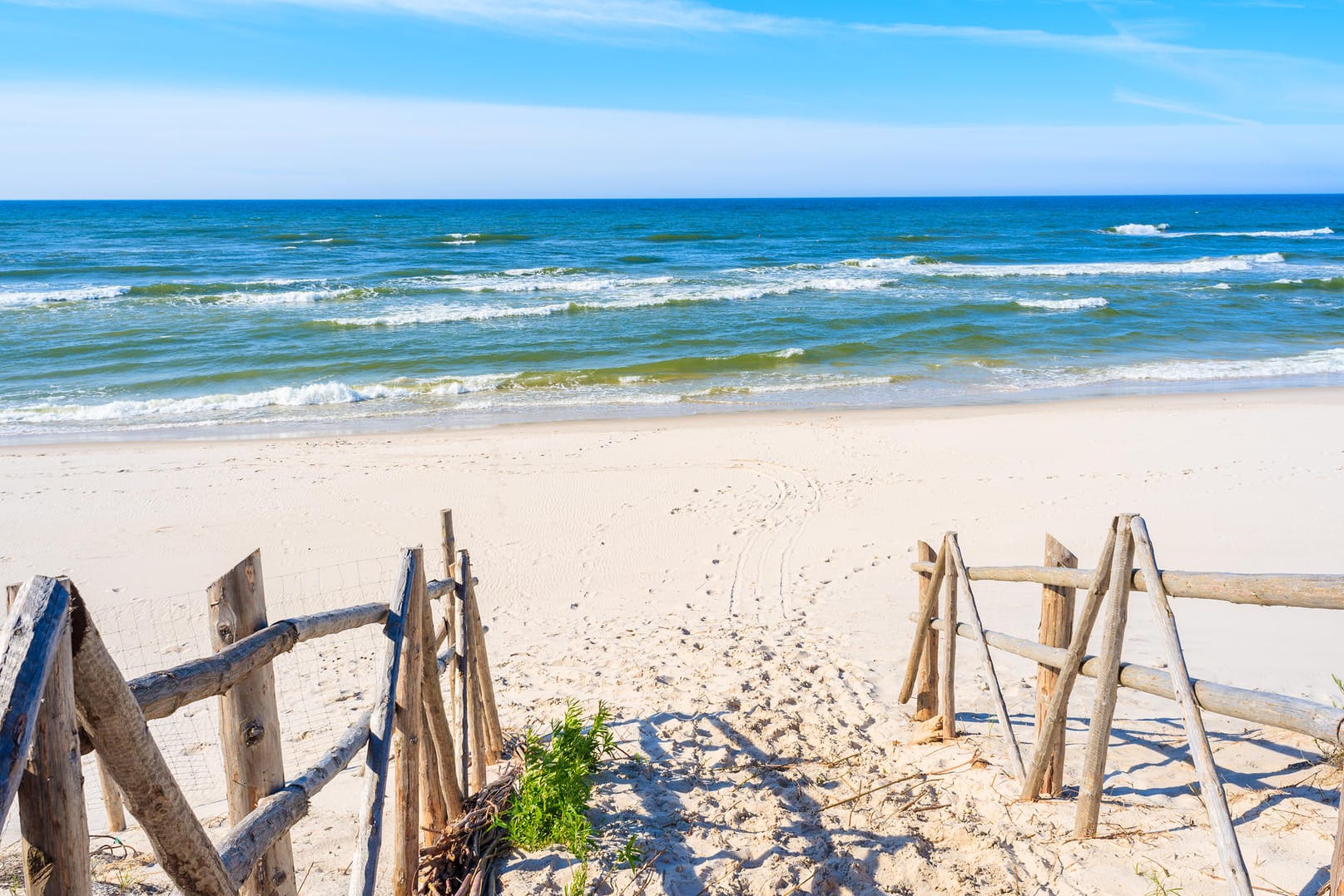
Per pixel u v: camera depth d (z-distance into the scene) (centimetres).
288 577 892
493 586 870
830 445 1364
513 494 1143
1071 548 900
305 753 519
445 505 1105
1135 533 338
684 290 3288
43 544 970
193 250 5062
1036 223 8625
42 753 153
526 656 689
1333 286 3431
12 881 370
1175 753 462
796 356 2183
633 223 8438
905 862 377
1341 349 2270
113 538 991
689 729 527
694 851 392
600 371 2022
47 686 152
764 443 1389
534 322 2659
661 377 1980
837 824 413
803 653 669
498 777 468
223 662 225
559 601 830
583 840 384
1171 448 1292
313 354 2191
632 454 1329
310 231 6850
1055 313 2816
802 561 909
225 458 1326
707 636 714
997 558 882
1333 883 244
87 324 2547
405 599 338
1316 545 863
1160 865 349
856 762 482
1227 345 2348
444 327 2575
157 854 195
